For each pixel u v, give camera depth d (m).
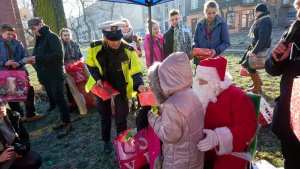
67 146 3.94
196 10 36.56
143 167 2.38
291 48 1.93
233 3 31.39
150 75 1.84
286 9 26.33
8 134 2.61
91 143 3.93
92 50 3.13
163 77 1.75
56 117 5.20
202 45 4.13
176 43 4.64
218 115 1.94
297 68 1.92
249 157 1.89
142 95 2.37
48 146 4.03
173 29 4.71
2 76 4.24
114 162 3.35
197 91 2.02
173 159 1.84
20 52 5.01
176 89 1.75
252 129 1.87
